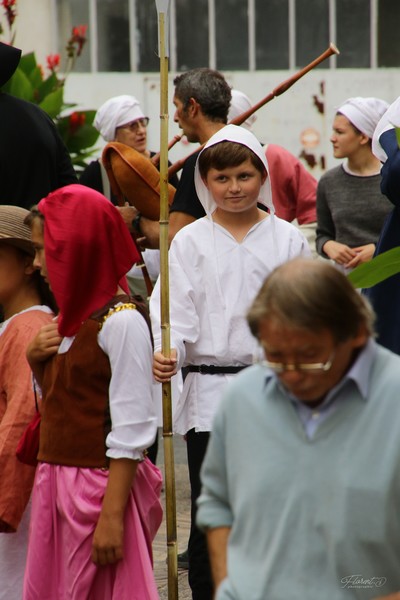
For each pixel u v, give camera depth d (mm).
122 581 11312
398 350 13500
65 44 36406
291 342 7473
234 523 8086
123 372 11180
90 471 11367
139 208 16859
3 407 12703
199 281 13438
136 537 11406
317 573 7691
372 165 20531
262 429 7934
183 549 17328
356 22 35906
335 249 20172
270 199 13703
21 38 36312
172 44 36438
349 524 7617
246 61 36312
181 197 15383
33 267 13031
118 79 36562
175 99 16453
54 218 11367
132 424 11172
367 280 10281
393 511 7637
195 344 13453
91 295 11391
